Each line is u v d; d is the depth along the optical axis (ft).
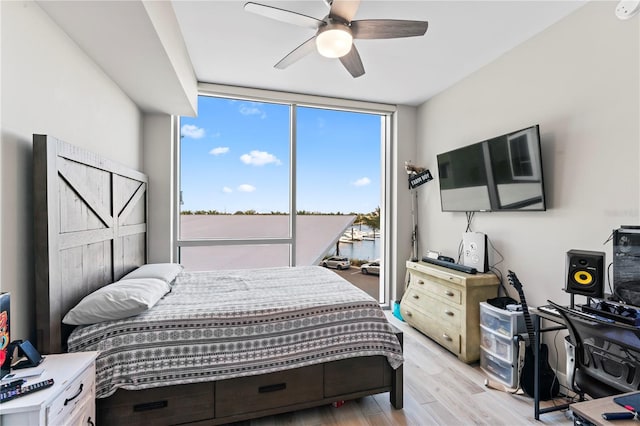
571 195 7.36
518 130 8.39
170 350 5.38
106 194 7.02
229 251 12.24
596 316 5.29
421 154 13.46
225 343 5.67
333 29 5.92
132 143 9.52
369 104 13.14
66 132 5.82
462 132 10.97
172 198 11.30
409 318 11.57
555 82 7.72
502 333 7.86
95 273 6.46
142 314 5.66
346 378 6.41
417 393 7.35
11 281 4.47
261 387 5.87
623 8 5.52
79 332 5.17
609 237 6.59
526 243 8.52
